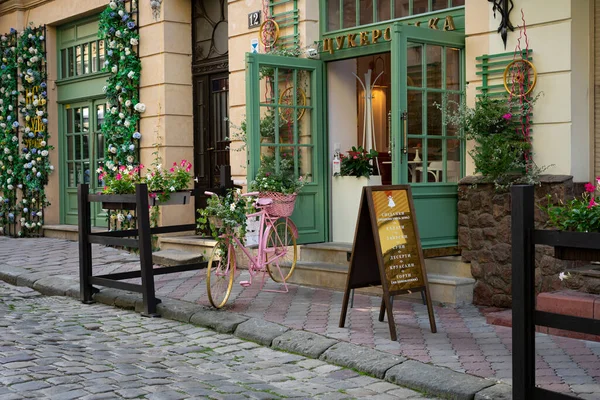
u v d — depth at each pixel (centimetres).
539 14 675
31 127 1395
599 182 544
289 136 848
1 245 1262
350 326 629
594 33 682
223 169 857
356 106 909
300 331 612
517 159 680
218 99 1084
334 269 798
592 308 582
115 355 573
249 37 953
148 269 727
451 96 741
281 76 841
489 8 709
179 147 1112
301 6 883
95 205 1287
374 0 834
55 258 1081
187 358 571
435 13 774
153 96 1116
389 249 597
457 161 744
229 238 713
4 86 1448
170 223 1096
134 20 1140
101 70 1235
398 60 702
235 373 527
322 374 525
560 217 476
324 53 867
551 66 669
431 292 721
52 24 1352
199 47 1111
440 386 474
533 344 405
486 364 512
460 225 732
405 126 709
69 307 780
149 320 708
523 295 400
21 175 1407
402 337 591
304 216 852
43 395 460
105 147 1198
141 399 455
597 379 482
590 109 680
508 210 690
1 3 1453
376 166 908
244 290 805
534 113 682
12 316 722
